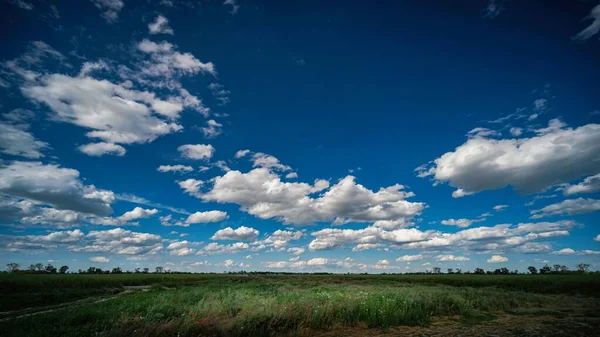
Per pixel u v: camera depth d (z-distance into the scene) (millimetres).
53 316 11992
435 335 10430
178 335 9195
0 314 16078
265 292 22641
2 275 36094
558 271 77625
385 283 40656
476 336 10281
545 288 30141
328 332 10734
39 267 88000
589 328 11609
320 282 42625
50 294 24078
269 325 10508
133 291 30578
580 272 69062
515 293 23375
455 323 12562
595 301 20594
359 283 40938
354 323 11820
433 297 16438
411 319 12555
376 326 11672
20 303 20266
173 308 13109
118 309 13156
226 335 9688
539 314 15078
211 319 10758
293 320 11203
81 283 34844
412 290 21844
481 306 16750
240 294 17969
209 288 28172
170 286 37469
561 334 10594
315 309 12273
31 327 10344
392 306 13195
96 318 11484
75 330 9977
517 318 13844
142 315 12039
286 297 15664
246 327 10148
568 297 23250
